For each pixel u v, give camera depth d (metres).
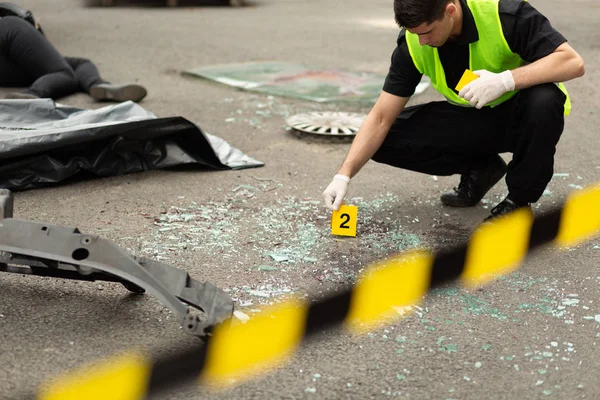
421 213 3.17
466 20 2.67
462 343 2.14
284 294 2.42
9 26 4.98
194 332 1.96
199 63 6.41
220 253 2.72
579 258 2.74
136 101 4.99
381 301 2.38
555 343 2.14
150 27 8.52
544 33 2.66
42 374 1.94
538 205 3.29
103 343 2.10
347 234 2.90
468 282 2.52
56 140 3.32
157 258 2.66
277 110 4.91
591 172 3.78
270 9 10.70
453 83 2.86
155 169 3.63
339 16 10.02
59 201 3.22
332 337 2.15
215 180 3.54
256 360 2.03
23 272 2.27
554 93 2.72
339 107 4.99
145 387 1.90
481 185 3.20
